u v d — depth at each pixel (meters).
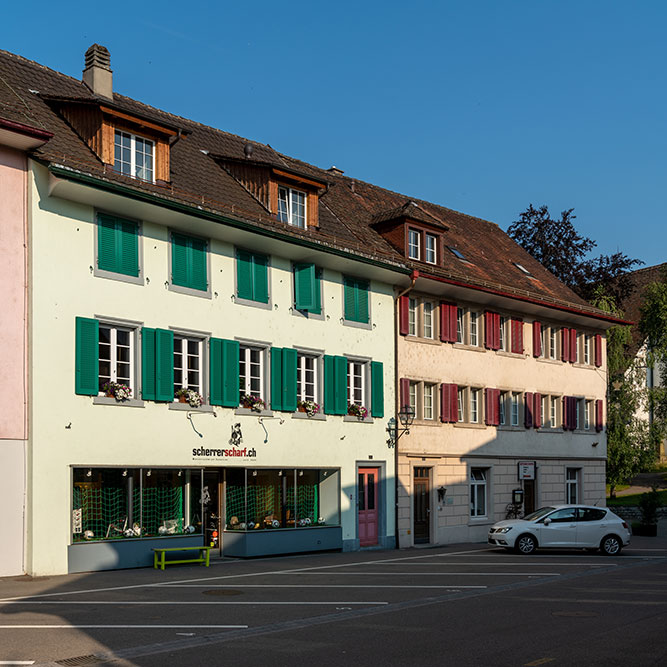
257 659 10.27
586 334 38.69
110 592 15.91
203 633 11.89
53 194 19.11
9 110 18.48
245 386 23.58
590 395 38.28
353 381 27.25
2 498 17.89
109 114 20.73
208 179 24.44
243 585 17.20
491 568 21.11
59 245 19.22
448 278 29.91
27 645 10.90
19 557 18.08
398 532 28.03
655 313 46.03
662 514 41.19
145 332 20.77
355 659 10.32
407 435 28.83
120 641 11.25
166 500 21.28
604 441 38.88
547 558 24.19
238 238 23.20
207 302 22.52
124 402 20.16
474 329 32.69
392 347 28.50
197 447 21.83
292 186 25.78
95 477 19.62
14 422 18.20
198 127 28.00
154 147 22.05
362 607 14.41
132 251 20.81
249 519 23.14
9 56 22.58
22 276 18.62
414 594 16.11
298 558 23.41
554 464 35.72
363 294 27.56
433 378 30.02
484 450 32.09
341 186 33.31
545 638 11.76
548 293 36.75
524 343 34.75
